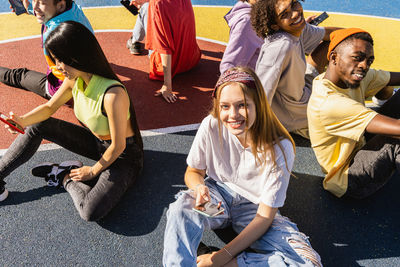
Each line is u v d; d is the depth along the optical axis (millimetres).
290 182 3072
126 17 5852
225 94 1762
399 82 3178
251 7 3016
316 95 2510
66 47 2064
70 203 2812
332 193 2912
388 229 2682
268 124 1896
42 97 3943
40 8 3010
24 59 4625
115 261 2439
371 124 2270
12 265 2393
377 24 5684
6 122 2414
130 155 2699
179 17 3768
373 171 2500
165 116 3783
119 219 2713
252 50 3428
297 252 2023
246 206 2404
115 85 2301
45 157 3227
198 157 2268
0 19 5629
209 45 5172
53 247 2508
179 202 2164
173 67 4223
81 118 2545
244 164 2141
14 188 2914
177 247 2033
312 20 3992
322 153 2732
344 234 2652
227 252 2057
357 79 2377
